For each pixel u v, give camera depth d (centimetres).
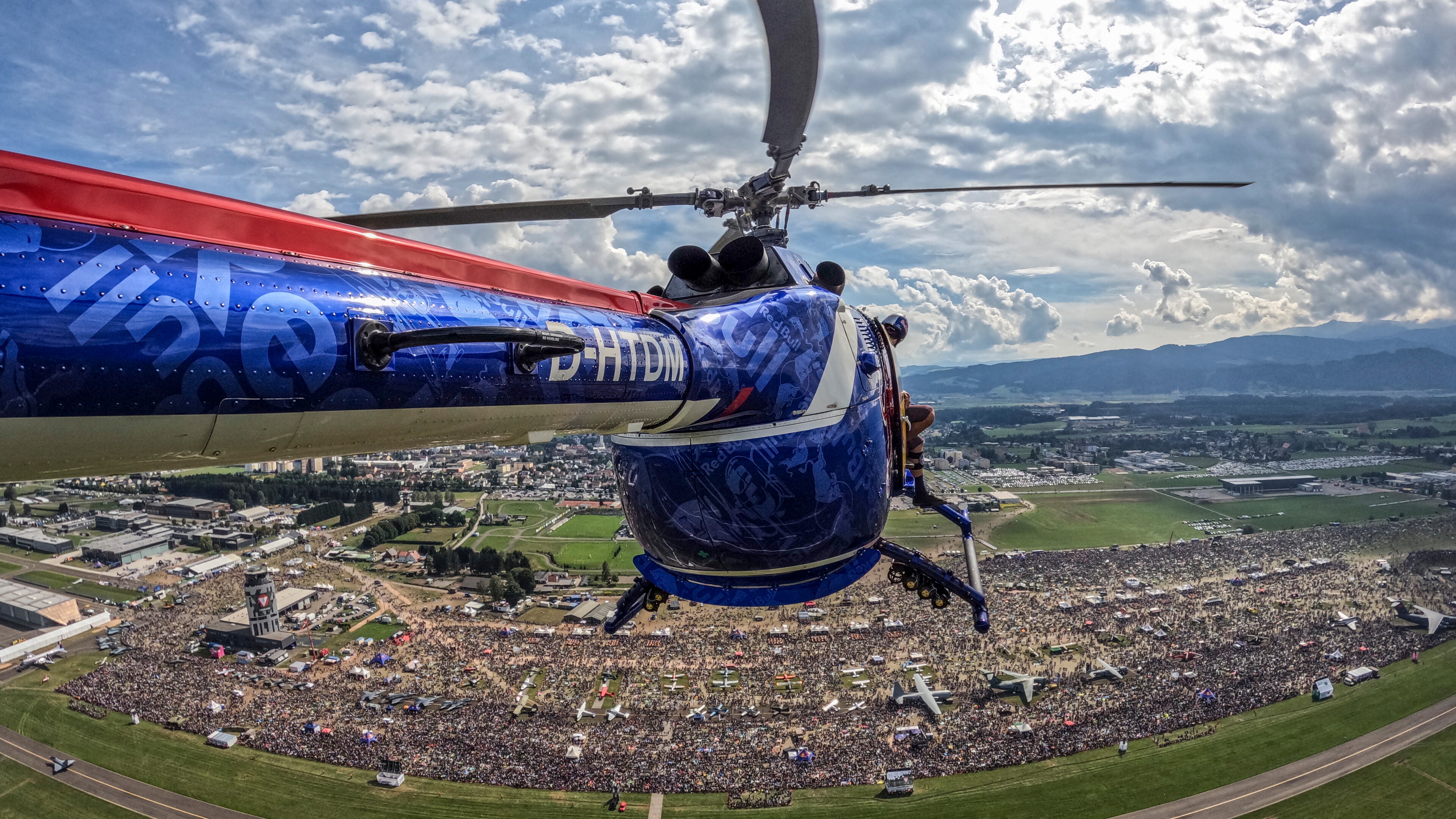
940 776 6800
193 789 6794
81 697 8488
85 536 15825
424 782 6812
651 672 8938
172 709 8225
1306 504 19200
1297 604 11019
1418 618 10112
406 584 12794
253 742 7531
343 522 17662
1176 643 9600
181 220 400
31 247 326
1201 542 15288
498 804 6481
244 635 9919
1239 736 7462
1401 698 8094
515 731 7656
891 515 18012
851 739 7375
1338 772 6894
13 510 18238
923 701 8044
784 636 9956
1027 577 12775
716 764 6981
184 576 13250
